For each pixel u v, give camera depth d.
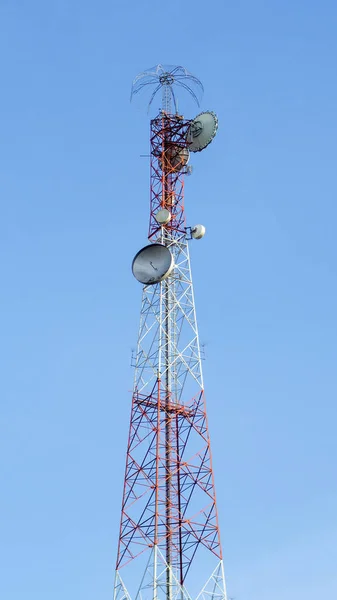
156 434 88.19
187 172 103.00
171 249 98.00
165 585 82.25
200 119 103.75
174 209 100.81
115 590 82.19
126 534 84.31
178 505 86.38
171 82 105.88
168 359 92.62
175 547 84.75
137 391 91.06
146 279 94.00
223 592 81.94
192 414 90.56
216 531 84.75
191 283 96.81
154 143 103.88
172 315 94.62
